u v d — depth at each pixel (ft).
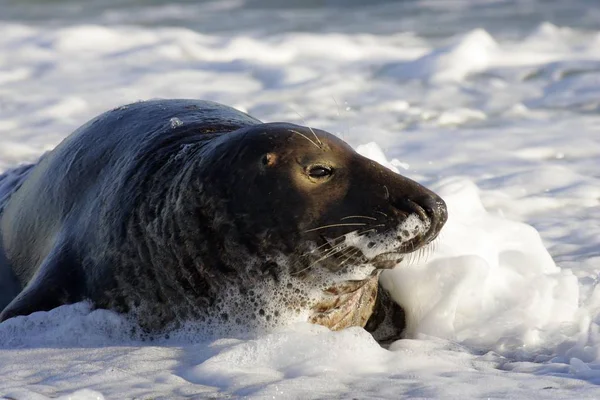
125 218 67.21
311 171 61.26
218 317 63.87
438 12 253.85
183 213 63.93
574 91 157.58
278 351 57.77
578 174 112.47
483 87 164.55
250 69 183.21
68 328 65.05
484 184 108.99
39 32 235.61
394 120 143.84
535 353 61.57
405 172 114.42
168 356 58.85
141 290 65.36
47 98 163.12
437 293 69.15
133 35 225.56
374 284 68.23
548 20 233.14
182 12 270.26
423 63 179.42
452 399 49.93
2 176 96.68
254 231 61.52
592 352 59.11
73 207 74.28
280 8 270.46
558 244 87.20
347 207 60.03
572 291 69.26
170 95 165.17
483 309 69.82
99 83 177.27
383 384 53.21
